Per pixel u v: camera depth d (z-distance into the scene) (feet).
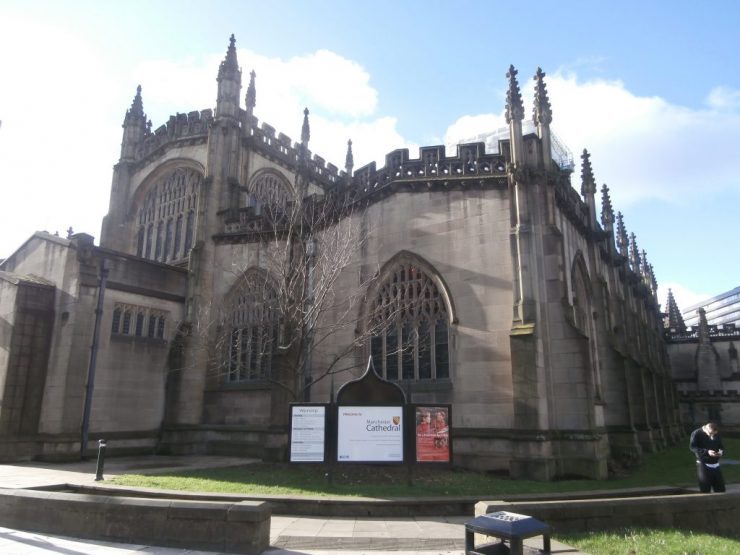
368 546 35.81
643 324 147.54
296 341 79.46
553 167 81.97
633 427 94.38
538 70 80.69
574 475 65.57
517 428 66.44
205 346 93.61
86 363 85.10
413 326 78.84
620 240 164.14
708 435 47.44
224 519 34.19
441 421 55.11
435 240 78.95
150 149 139.23
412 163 83.15
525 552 28.43
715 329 262.06
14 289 84.43
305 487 53.36
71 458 80.69
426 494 49.78
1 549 33.19
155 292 97.81
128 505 36.06
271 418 81.20
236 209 106.63
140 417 92.53
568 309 70.44
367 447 54.08
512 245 73.15
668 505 39.42
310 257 81.41
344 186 93.25
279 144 141.79
